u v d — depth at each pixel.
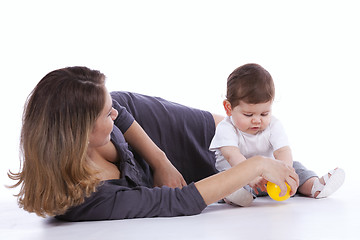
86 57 5.17
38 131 1.82
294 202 2.24
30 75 4.97
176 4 5.32
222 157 2.52
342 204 2.15
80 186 1.84
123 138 2.29
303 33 5.36
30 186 1.86
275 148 2.43
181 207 1.95
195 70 5.32
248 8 5.36
